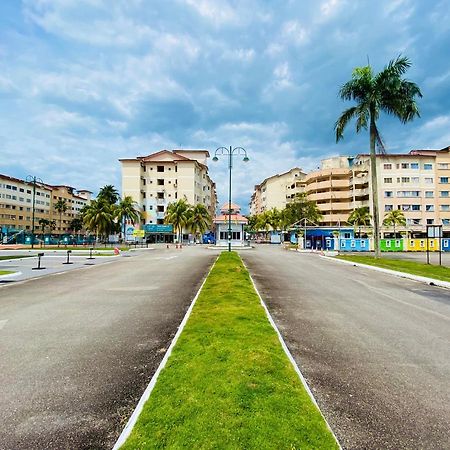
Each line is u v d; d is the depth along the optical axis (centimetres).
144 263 2119
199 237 7844
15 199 9606
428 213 7156
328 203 7919
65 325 662
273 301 920
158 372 402
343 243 4312
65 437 300
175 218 6575
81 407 351
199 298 870
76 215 13000
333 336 606
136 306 839
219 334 538
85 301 903
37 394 377
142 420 293
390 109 2303
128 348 529
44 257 2728
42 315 744
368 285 1236
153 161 8281
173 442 261
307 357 501
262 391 344
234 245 4869
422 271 1616
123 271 1656
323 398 376
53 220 11481
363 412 347
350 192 7819
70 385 400
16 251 3541
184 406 313
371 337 602
